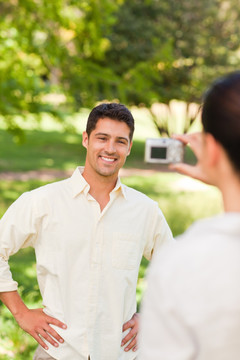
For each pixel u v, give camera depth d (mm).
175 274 1088
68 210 2520
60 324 2457
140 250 2615
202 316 1046
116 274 2516
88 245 2502
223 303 1047
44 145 21688
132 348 2586
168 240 2715
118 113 2535
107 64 17172
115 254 2525
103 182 2570
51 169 16578
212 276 1064
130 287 2570
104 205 2578
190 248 1104
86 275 2488
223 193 1200
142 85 9172
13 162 17344
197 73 18578
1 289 2564
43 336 2477
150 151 1658
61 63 9219
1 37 8492
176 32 17906
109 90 9398
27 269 6496
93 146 2539
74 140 23781
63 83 9602
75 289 2486
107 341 2494
